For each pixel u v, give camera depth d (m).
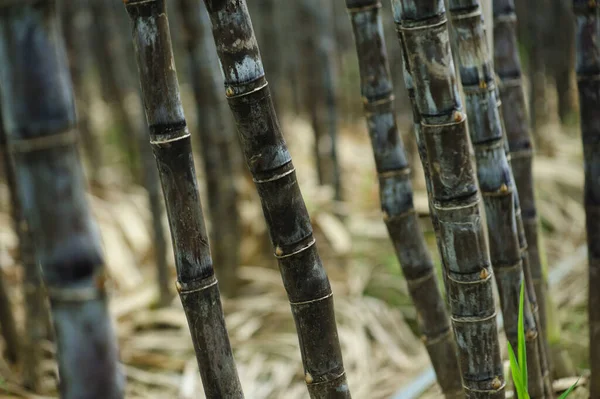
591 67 1.60
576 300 2.59
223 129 2.78
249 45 1.11
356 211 3.62
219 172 2.80
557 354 1.93
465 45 1.27
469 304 1.26
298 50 4.41
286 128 4.36
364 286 2.95
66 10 3.37
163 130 1.09
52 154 0.86
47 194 0.86
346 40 5.00
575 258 2.88
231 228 2.86
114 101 3.96
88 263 0.89
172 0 4.25
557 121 4.73
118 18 3.73
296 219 1.18
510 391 1.71
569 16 4.25
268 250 3.17
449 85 1.15
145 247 3.16
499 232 1.37
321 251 3.21
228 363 1.19
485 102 1.29
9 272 2.83
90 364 0.91
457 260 1.24
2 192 3.32
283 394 2.24
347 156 4.18
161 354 2.51
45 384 2.31
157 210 2.71
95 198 3.38
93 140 3.63
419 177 3.88
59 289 0.89
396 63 4.04
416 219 1.54
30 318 2.20
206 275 1.15
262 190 1.16
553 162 3.94
